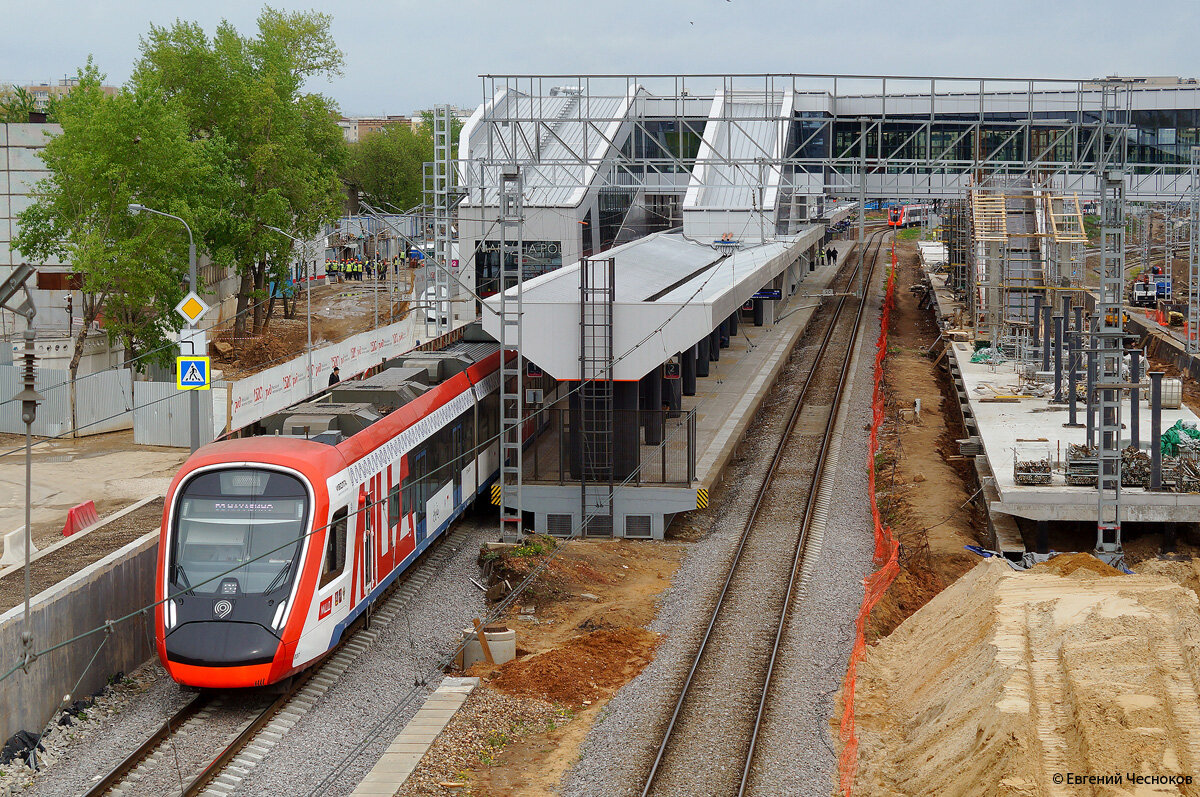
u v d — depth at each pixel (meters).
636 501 31.47
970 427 41.03
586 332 31.00
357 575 23.00
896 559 27.84
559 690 21.41
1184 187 48.72
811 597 26.05
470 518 33.59
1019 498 29.20
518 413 30.80
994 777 15.37
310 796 17.25
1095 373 31.53
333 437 23.05
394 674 22.39
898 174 41.47
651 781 17.36
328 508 21.53
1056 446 33.62
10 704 18.84
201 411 41.34
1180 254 103.06
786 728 19.31
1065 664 17.81
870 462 38.50
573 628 25.19
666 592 27.12
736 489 35.59
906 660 22.59
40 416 43.81
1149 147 49.00
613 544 31.02
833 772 17.75
